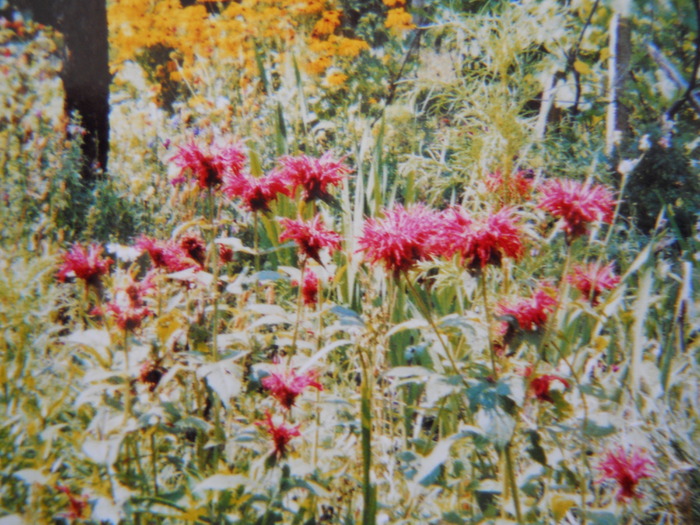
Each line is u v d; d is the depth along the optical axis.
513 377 1.52
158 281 2.00
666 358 2.07
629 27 3.96
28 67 3.53
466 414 1.99
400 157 4.13
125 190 4.04
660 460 1.86
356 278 2.96
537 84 2.71
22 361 1.84
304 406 2.03
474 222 1.55
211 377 1.65
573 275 2.08
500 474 1.78
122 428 1.56
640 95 4.32
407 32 6.07
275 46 5.60
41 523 1.46
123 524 1.55
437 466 1.47
